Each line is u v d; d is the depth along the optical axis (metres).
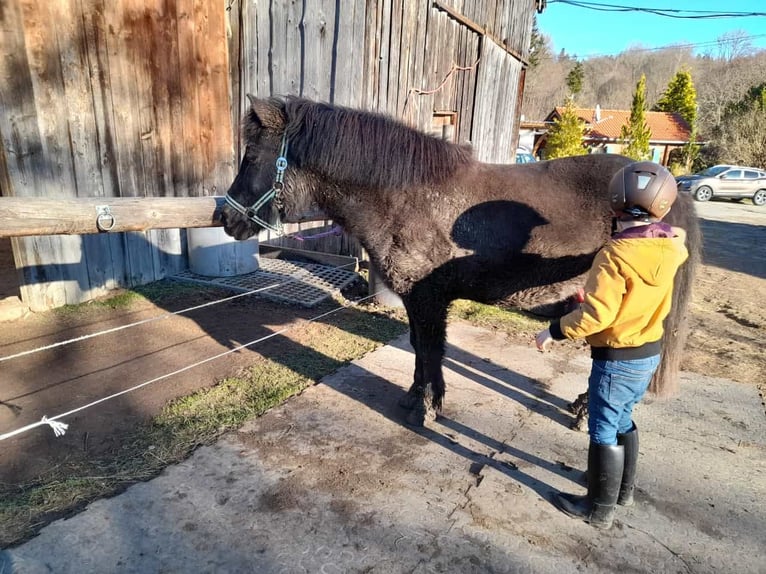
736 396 3.46
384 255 2.69
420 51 6.53
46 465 2.45
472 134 8.50
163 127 5.09
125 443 2.66
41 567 1.84
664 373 2.59
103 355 3.70
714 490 2.49
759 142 26.97
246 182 2.67
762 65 40.06
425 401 2.92
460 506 2.32
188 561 1.92
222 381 3.38
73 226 2.22
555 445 2.85
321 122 2.58
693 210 2.55
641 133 29.16
